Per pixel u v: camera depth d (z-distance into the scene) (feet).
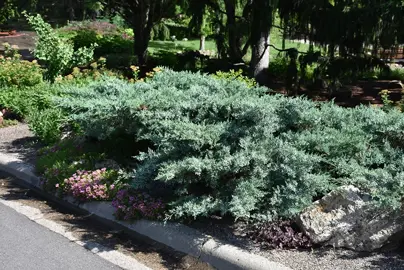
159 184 17.53
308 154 15.66
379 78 43.32
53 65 35.88
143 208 15.85
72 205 18.34
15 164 22.06
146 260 14.37
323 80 37.22
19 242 15.47
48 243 15.43
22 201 18.99
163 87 21.39
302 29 36.01
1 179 21.40
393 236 13.61
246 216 14.40
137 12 49.06
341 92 38.32
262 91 21.29
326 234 13.76
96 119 18.86
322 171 16.35
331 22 32.83
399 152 16.14
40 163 20.97
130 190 17.39
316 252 13.73
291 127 18.12
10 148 24.59
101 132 19.94
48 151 22.77
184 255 14.49
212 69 39.88
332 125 18.49
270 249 13.94
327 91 38.37
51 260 14.34
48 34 36.04
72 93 21.12
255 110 16.52
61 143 23.15
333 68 34.81
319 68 35.88
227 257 13.66
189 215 15.17
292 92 37.63
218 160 15.51
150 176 16.29
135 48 49.90
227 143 16.21
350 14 32.58
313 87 39.04
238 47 41.14
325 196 14.53
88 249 15.03
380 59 36.65
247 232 14.93
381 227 13.61
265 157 15.37
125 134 20.70
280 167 15.15
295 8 34.78
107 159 20.58
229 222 15.65
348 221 13.85
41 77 33.55
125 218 16.05
